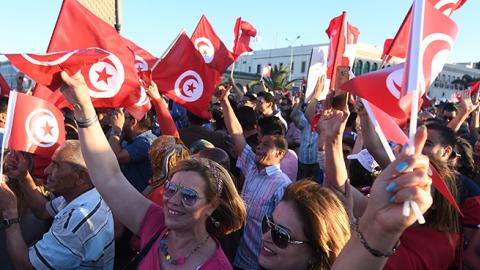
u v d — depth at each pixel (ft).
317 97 12.78
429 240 6.29
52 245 7.19
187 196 5.57
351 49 13.65
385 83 4.40
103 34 8.95
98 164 6.16
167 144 8.93
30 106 8.53
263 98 20.61
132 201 6.35
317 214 4.91
